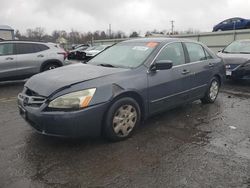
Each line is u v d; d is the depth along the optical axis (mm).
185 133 4848
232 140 4566
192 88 5898
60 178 3395
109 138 4336
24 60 9742
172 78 5258
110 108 4227
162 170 3586
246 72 9281
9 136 4656
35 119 3971
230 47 10789
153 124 5270
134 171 3559
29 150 4121
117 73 4504
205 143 4434
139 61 4953
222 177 3426
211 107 6520
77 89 3980
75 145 4281
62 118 3830
